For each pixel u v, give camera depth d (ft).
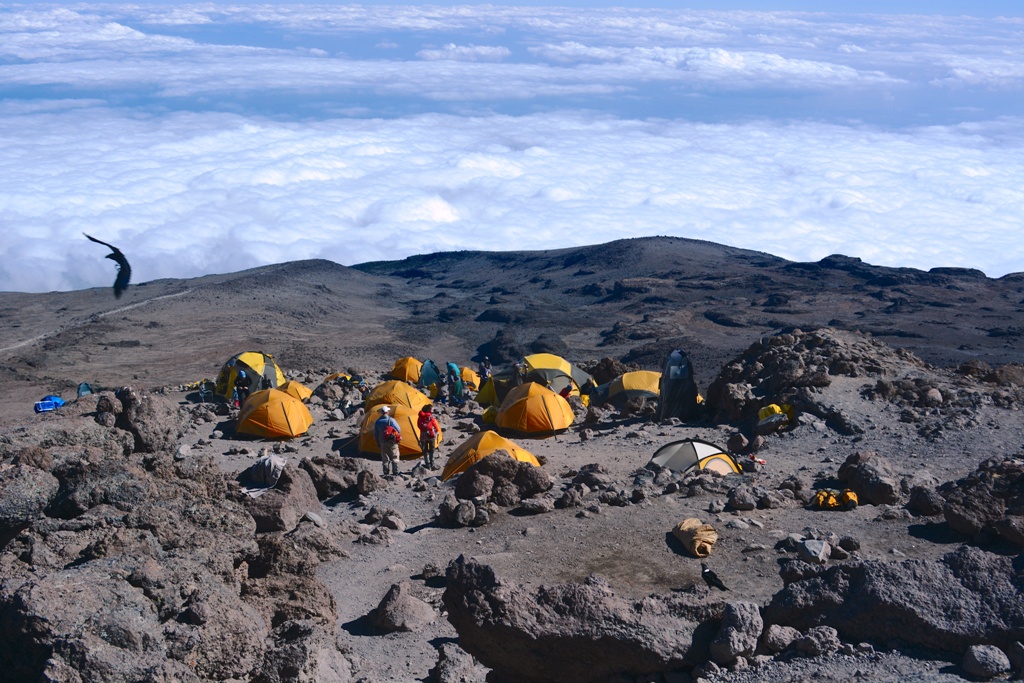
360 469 71.26
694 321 396.16
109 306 422.41
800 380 83.15
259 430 88.79
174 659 30.66
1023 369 88.84
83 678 28.22
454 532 56.08
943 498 49.24
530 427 87.92
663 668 33.12
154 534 39.63
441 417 101.30
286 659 32.14
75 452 54.39
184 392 128.88
